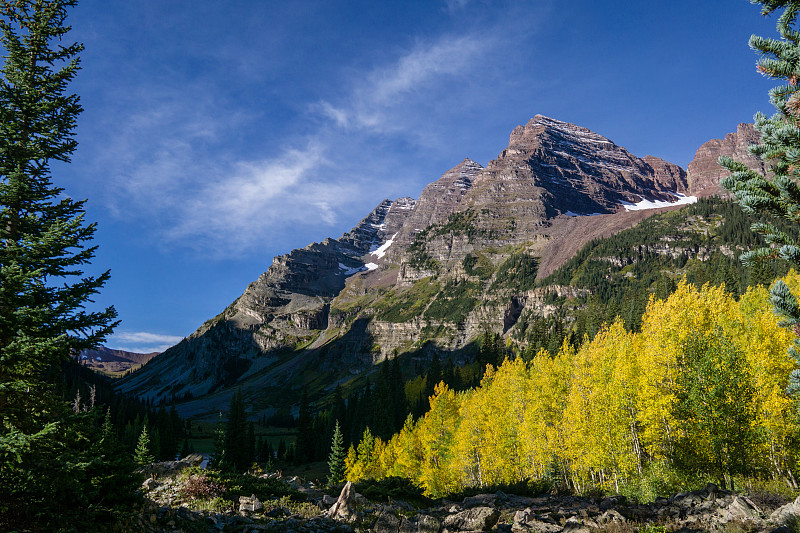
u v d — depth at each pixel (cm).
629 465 3209
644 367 3366
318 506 2434
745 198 859
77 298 1197
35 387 1178
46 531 1113
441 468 5388
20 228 1273
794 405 2595
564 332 15650
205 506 2175
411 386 15688
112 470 1389
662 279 12900
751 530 1548
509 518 2186
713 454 2705
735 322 3816
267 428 19625
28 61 1338
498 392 5891
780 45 830
